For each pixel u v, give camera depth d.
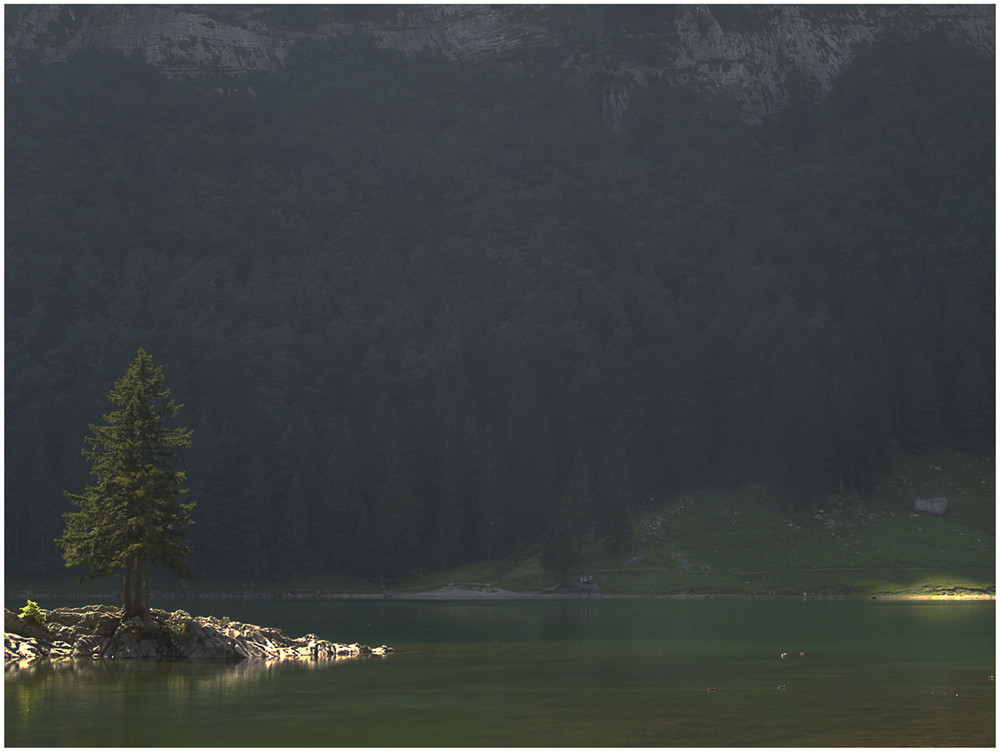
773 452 195.75
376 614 115.38
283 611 123.12
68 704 40.16
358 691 44.81
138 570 62.06
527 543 195.75
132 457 63.00
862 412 195.75
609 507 179.38
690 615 110.06
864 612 114.19
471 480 198.12
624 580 169.88
